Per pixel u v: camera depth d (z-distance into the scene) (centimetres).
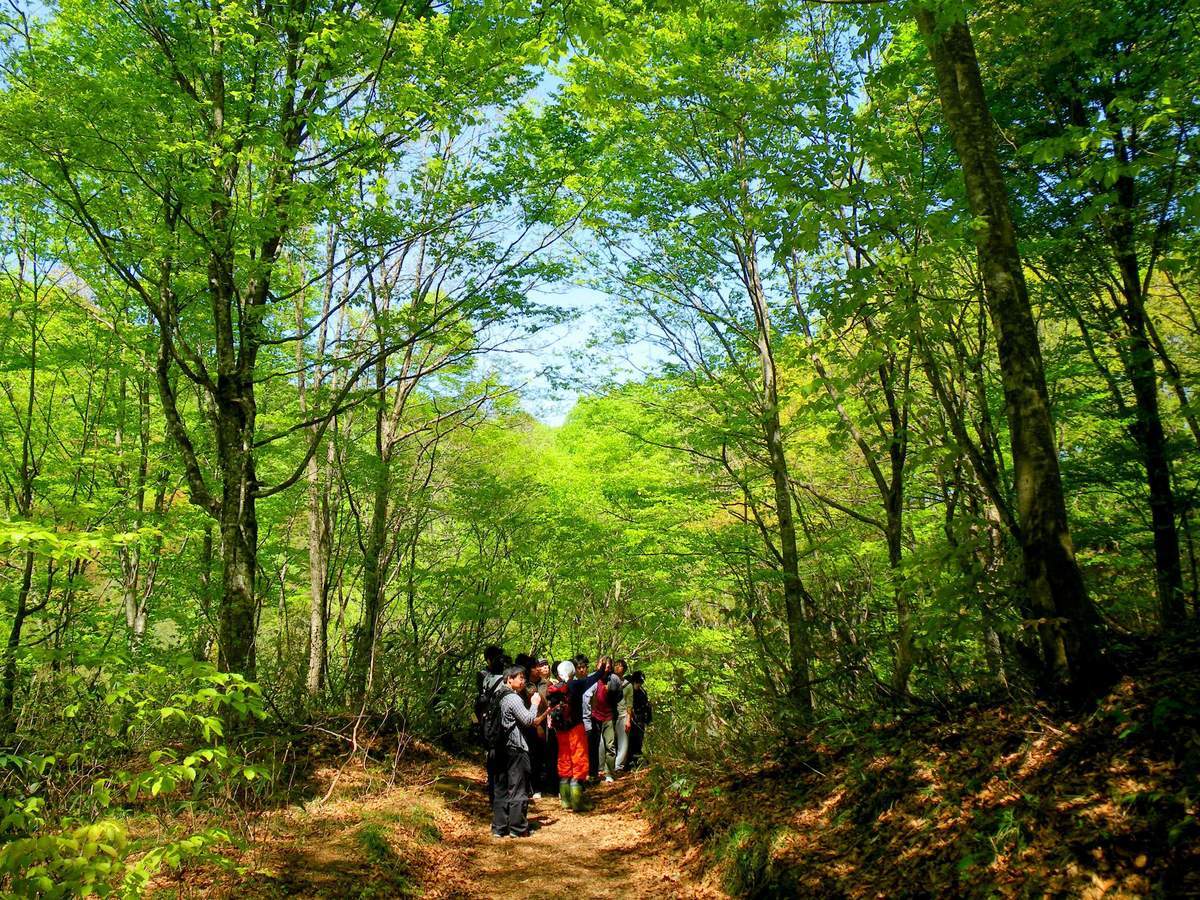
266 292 815
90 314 945
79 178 772
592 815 746
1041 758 379
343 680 1005
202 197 639
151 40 720
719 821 540
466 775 844
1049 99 732
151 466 1076
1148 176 677
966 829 362
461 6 782
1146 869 272
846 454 1223
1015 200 762
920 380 699
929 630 501
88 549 303
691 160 1041
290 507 1198
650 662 1508
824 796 498
